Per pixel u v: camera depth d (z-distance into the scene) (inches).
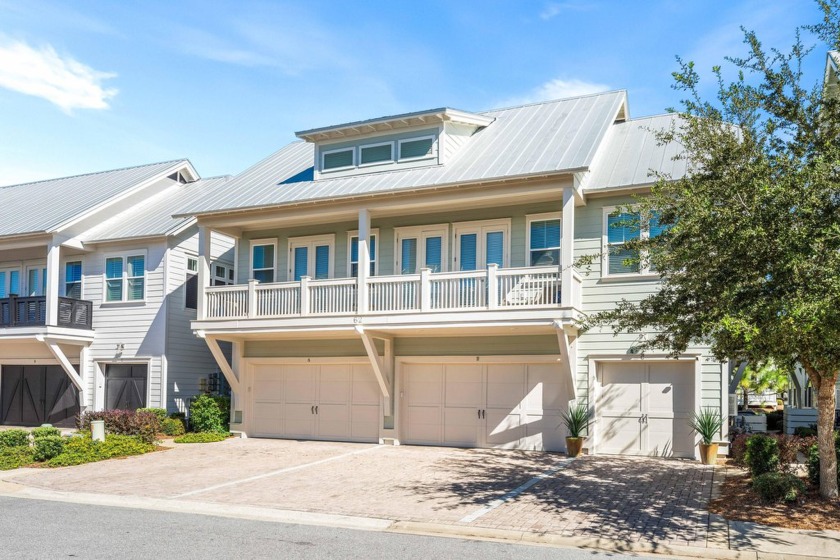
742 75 428.5
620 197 697.0
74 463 639.8
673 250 432.1
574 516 426.3
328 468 612.7
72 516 432.5
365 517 430.6
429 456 681.0
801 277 347.9
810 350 397.1
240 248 883.4
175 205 1040.2
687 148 470.6
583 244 708.0
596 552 357.7
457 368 759.7
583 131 749.9
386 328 709.3
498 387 740.7
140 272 954.7
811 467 482.3
